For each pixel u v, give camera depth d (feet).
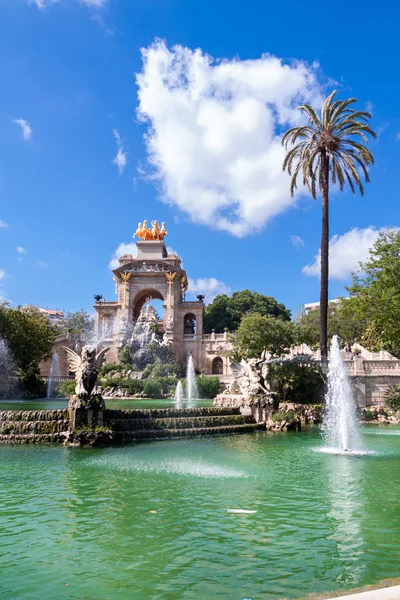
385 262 155.94
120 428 85.56
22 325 204.64
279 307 420.36
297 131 146.30
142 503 44.73
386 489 50.72
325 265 140.87
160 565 30.55
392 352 183.62
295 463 65.98
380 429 111.34
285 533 36.52
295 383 130.62
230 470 60.54
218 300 407.44
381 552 32.60
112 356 305.53
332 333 229.45
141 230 357.82
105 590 27.14
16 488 50.37
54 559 31.53
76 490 49.62
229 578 28.60
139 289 329.31
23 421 82.89
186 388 210.18
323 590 26.84
